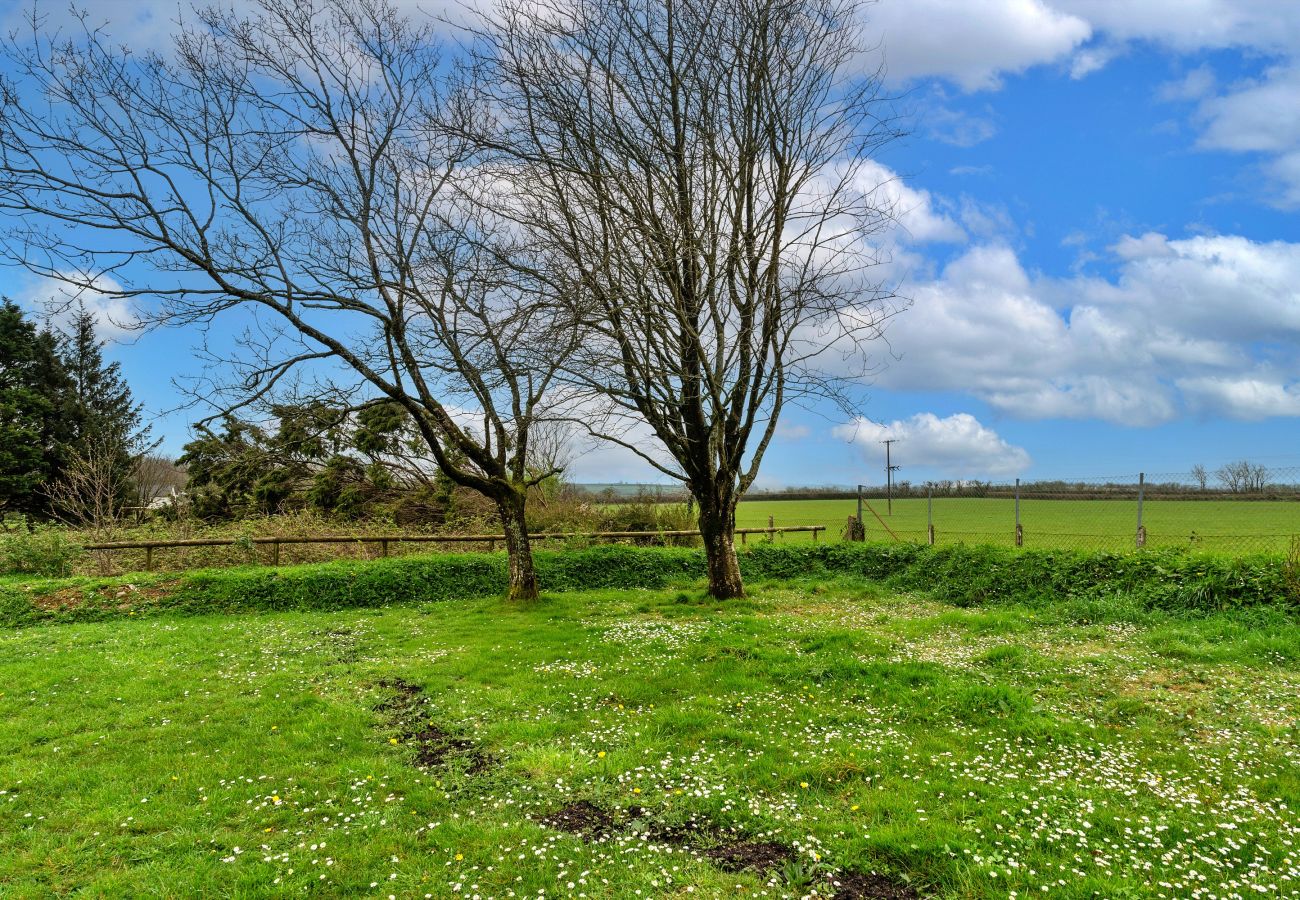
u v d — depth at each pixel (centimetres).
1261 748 686
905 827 529
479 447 1606
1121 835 516
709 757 683
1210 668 936
